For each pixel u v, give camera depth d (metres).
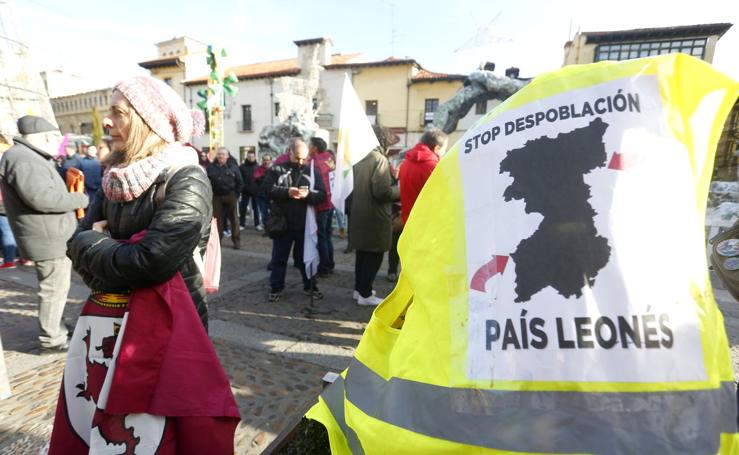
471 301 0.77
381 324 1.11
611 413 0.65
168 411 1.26
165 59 33.81
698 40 21.80
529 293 0.72
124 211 1.38
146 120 1.36
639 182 0.71
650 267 0.69
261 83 30.05
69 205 2.82
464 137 0.91
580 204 0.72
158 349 1.28
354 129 3.67
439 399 0.76
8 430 2.09
